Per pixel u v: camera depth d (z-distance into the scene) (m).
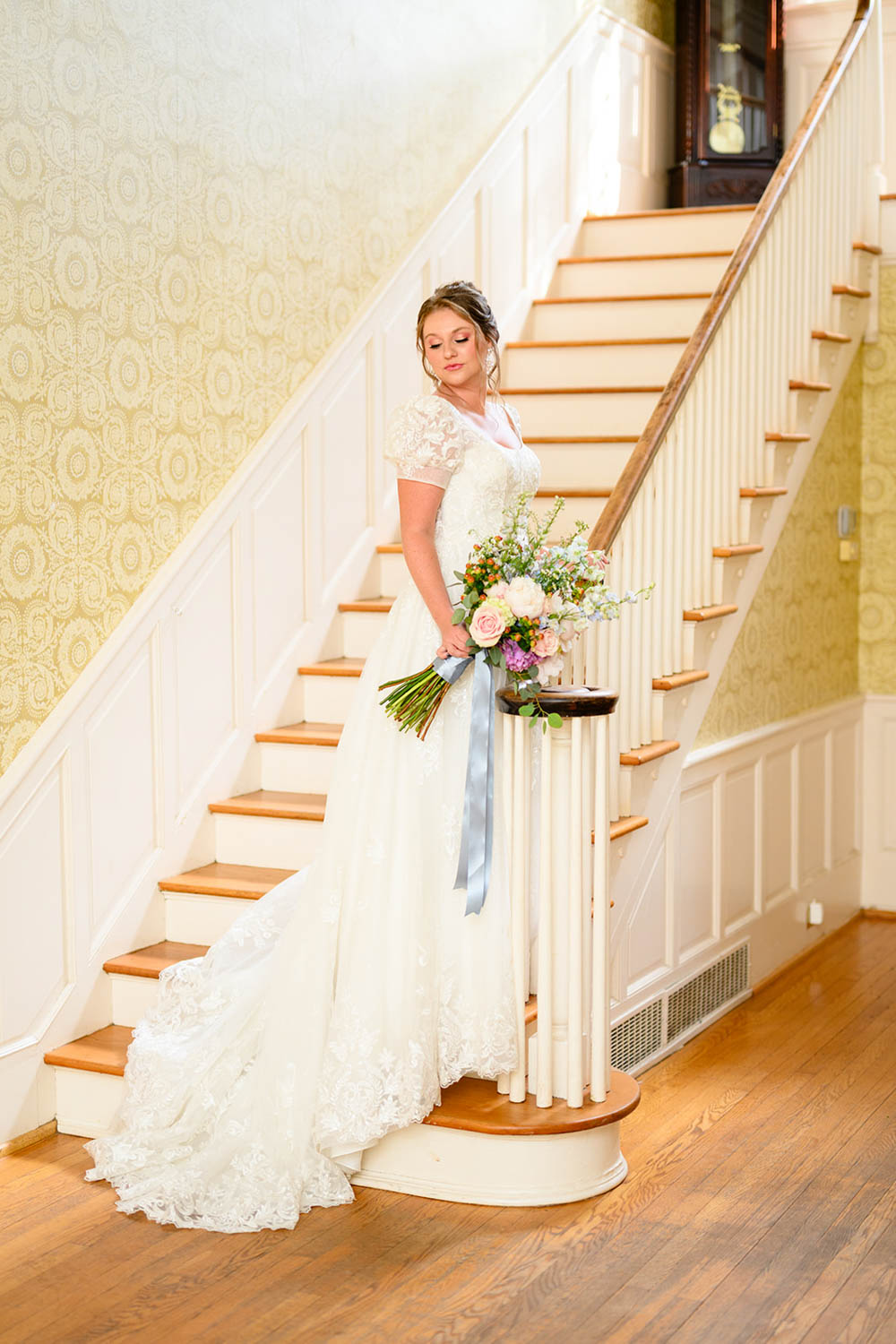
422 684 3.17
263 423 4.39
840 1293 2.82
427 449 3.20
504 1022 3.21
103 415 3.74
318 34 4.56
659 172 7.03
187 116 4.00
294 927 3.30
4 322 3.41
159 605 3.93
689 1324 2.70
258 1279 2.87
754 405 4.79
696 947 4.59
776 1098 3.92
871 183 5.79
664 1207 3.20
